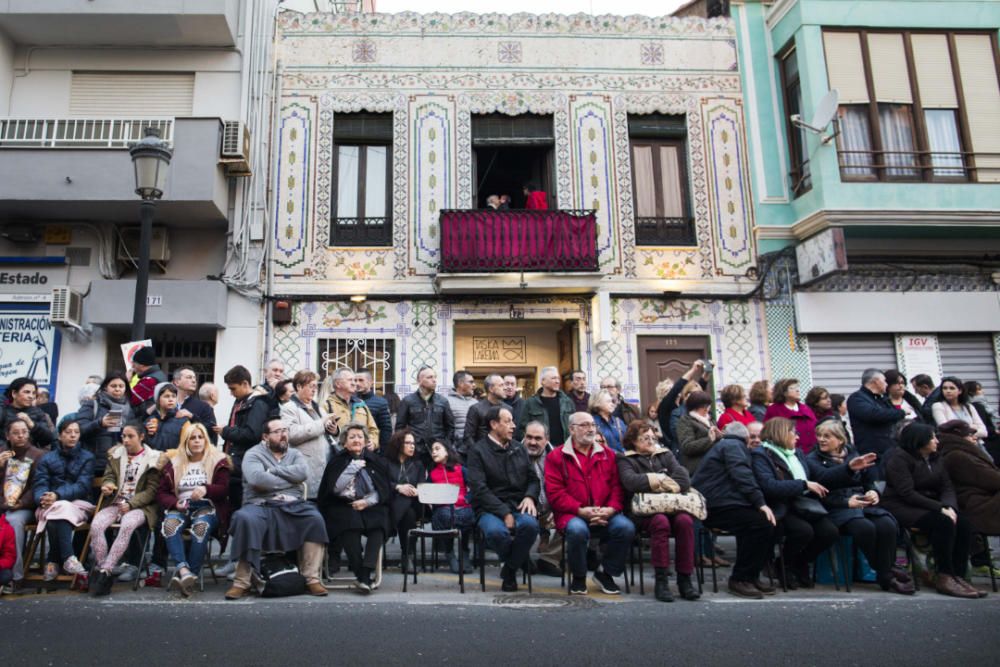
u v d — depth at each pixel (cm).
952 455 708
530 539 633
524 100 1262
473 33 1278
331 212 1206
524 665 408
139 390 765
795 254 1238
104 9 1143
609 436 780
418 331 1180
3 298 1139
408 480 687
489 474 678
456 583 682
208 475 659
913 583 672
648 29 1302
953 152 1213
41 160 1103
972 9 1254
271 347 1155
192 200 1108
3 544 618
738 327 1214
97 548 630
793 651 441
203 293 1134
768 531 635
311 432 688
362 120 1246
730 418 803
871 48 1232
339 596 618
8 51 1188
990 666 413
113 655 425
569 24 1294
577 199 1238
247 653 429
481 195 1311
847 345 1222
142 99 1210
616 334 1198
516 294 1198
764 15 1322
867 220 1162
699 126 1276
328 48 1252
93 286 1128
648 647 446
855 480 682
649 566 781
